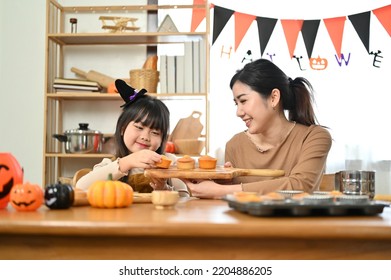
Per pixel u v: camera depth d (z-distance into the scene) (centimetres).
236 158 187
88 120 308
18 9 308
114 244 78
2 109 306
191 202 120
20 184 95
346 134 300
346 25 304
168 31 285
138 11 308
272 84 171
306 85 204
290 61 304
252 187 137
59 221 75
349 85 302
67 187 99
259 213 81
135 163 143
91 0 310
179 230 72
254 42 306
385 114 299
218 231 72
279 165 175
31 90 307
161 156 142
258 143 183
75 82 284
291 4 305
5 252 79
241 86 172
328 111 302
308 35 304
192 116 288
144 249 78
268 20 305
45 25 308
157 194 98
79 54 309
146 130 172
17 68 307
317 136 170
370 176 123
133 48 308
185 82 281
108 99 304
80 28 308
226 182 163
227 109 303
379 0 301
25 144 306
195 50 281
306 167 159
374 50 301
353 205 84
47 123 290
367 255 76
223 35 306
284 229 71
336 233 71
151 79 277
